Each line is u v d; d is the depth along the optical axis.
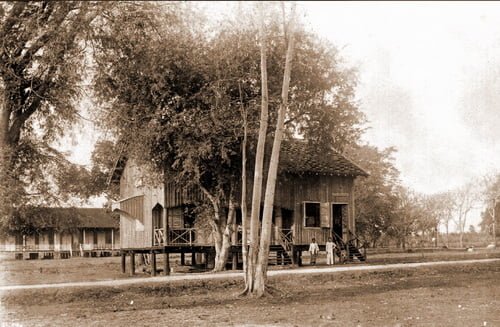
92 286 20.39
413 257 40.56
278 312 16.25
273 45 25.59
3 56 19.72
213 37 24.52
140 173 31.69
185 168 26.55
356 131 31.77
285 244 33.28
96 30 20.59
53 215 22.61
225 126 26.27
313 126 29.39
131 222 35.09
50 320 15.13
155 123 25.81
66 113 21.75
